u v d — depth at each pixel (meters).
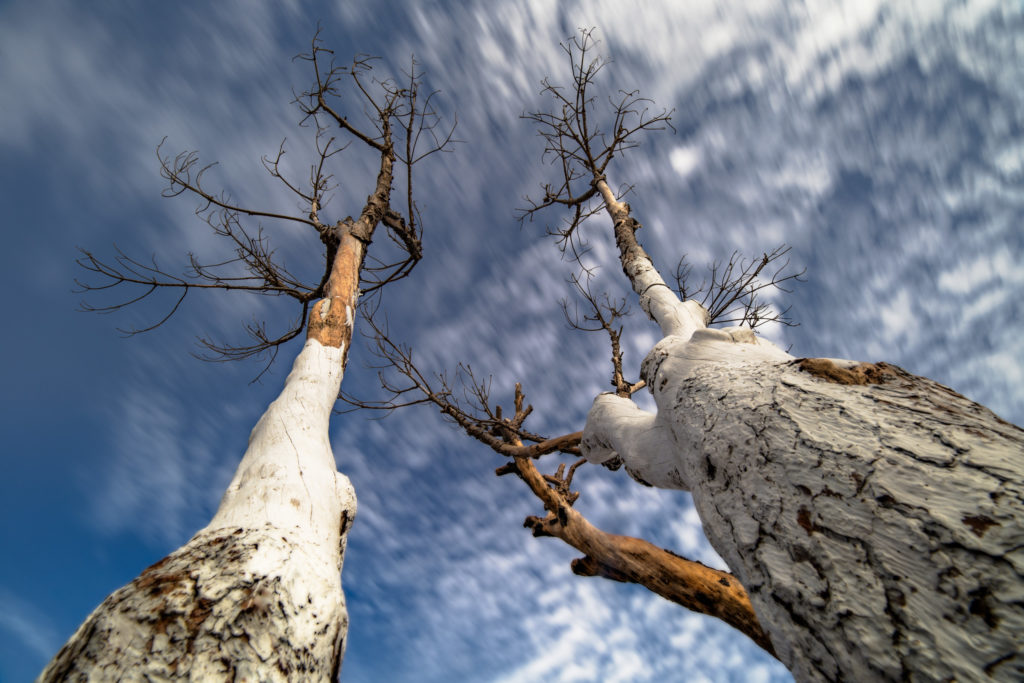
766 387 2.03
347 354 4.04
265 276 5.99
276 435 2.80
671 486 2.69
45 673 1.59
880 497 1.38
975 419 1.55
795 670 1.43
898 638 1.18
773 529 1.59
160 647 1.56
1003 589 1.07
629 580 3.67
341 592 2.08
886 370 1.98
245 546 1.93
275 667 1.64
